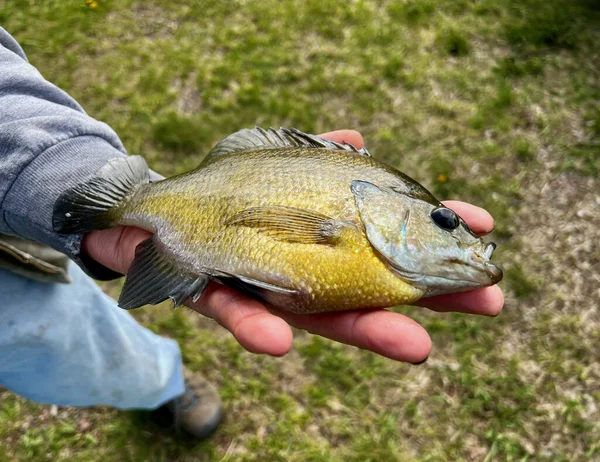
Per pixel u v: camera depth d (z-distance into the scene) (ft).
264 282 0.63
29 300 0.78
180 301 0.63
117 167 0.73
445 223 0.67
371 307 0.64
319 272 0.63
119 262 0.75
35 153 0.68
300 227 0.64
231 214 0.66
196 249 0.67
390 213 0.66
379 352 0.61
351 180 0.67
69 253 0.73
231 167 0.70
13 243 0.77
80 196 0.70
